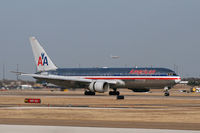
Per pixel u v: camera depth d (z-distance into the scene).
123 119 72.25
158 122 67.19
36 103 117.12
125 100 127.81
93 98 140.75
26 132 52.28
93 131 53.06
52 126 58.16
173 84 163.38
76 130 53.69
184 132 51.72
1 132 52.25
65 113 83.62
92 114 81.44
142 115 79.19
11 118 73.88
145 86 167.50
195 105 106.12
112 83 168.38
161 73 163.62
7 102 122.50
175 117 75.38
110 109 93.31
